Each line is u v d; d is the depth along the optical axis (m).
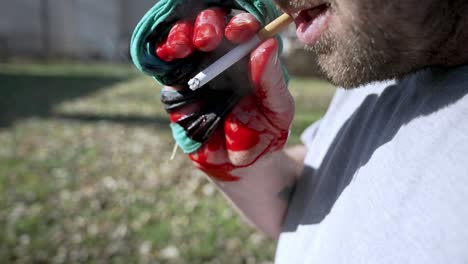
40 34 18.27
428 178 0.73
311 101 9.74
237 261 4.09
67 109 9.34
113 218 4.83
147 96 10.80
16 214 4.88
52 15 18.30
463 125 0.73
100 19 18.77
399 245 0.73
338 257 0.86
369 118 0.98
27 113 8.98
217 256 4.16
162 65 0.95
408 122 0.83
